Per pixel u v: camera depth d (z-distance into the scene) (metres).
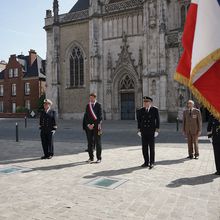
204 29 4.45
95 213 5.76
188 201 6.44
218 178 8.48
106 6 40.31
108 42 40.28
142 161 11.13
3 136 21.44
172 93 34.31
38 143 17.08
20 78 62.00
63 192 7.17
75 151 13.77
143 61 36.53
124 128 27.06
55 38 44.19
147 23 35.94
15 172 9.38
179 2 36.44
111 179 8.39
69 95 43.78
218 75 4.61
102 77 40.72
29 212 5.84
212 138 8.99
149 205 6.20
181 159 11.52
